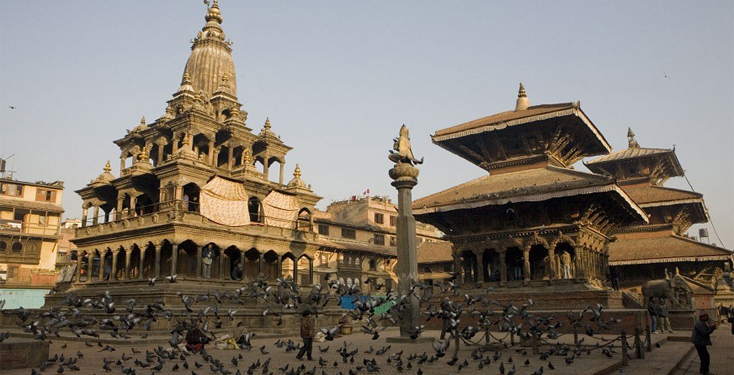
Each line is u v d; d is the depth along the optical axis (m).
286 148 62.91
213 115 58.75
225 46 65.12
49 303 50.56
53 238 72.44
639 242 60.44
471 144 51.06
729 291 60.12
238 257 50.00
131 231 45.22
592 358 19.80
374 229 81.56
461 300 41.81
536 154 47.00
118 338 30.14
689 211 63.69
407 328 28.03
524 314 20.14
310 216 56.47
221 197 46.97
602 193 38.16
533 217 41.94
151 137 55.78
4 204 69.44
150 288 40.09
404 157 29.11
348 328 39.75
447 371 16.67
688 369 19.47
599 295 36.41
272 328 39.09
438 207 43.75
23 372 16.98
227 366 18.64
